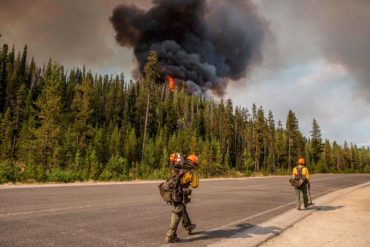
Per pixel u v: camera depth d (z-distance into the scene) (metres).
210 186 20.66
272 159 84.81
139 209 8.62
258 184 25.02
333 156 112.62
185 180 5.58
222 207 10.38
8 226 5.65
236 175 48.66
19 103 72.19
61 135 35.75
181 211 5.50
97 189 13.78
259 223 7.71
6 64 99.19
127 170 27.42
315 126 95.88
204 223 7.29
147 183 20.97
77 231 5.61
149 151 46.81
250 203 11.99
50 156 33.06
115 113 87.12
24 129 52.88
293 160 89.25
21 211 7.16
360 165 125.81
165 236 5.72
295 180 10.89
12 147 52.25
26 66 111.31
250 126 94.75
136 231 5.94
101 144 50.69
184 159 5.75
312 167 89.00
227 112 81.44
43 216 6.75
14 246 4.50
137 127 83.94
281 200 13.73
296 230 7.10
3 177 16.55
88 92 47.31
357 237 6.73
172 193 5.38
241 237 5.99
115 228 6.06
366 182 34.12
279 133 96.56
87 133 43.97
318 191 19.59
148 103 45.31
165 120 90.94
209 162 44.56
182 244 5.23
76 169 25.16
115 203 9.49
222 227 6.93
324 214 9.92
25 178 18.00
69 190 12.60
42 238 5.00
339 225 8.05
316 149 95.00
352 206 12.39
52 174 19.11
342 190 21.02
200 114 101.06
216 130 97.62
